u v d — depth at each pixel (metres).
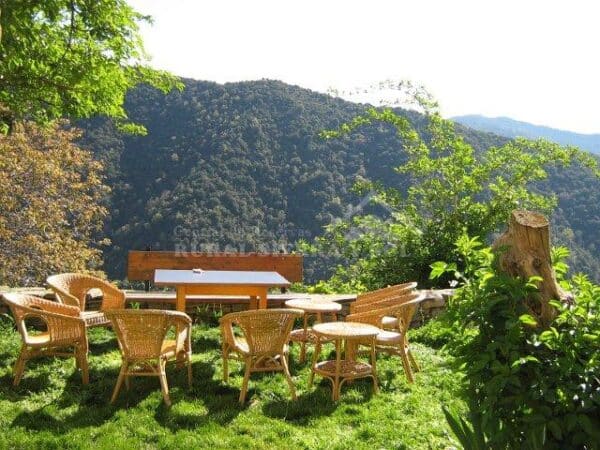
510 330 2.58
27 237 15.28
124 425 3.96
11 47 5.88
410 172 10.44
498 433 2.61
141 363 4.67
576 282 2.74
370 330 4.64
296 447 3.68
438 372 5.16
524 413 2.62
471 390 2.72
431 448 3.63
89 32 6.82
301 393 4.71
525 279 2.73
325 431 3.92
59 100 7.28
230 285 5.92
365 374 4.61
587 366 2.48
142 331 4.34
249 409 4.33
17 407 4.20
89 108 7.48
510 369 2.55
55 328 4.71
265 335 4.50
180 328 4.84
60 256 16.09
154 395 4.52
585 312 2.59
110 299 6.15
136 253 8.28
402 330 4.97
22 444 3.59
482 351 2.71
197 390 4.71
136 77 9.30
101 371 5.11
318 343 4.83
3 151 14.52
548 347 2.56
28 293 6.91
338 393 4.52
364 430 3.90
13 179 15.28
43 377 4.86
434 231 9.69
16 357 5.35
